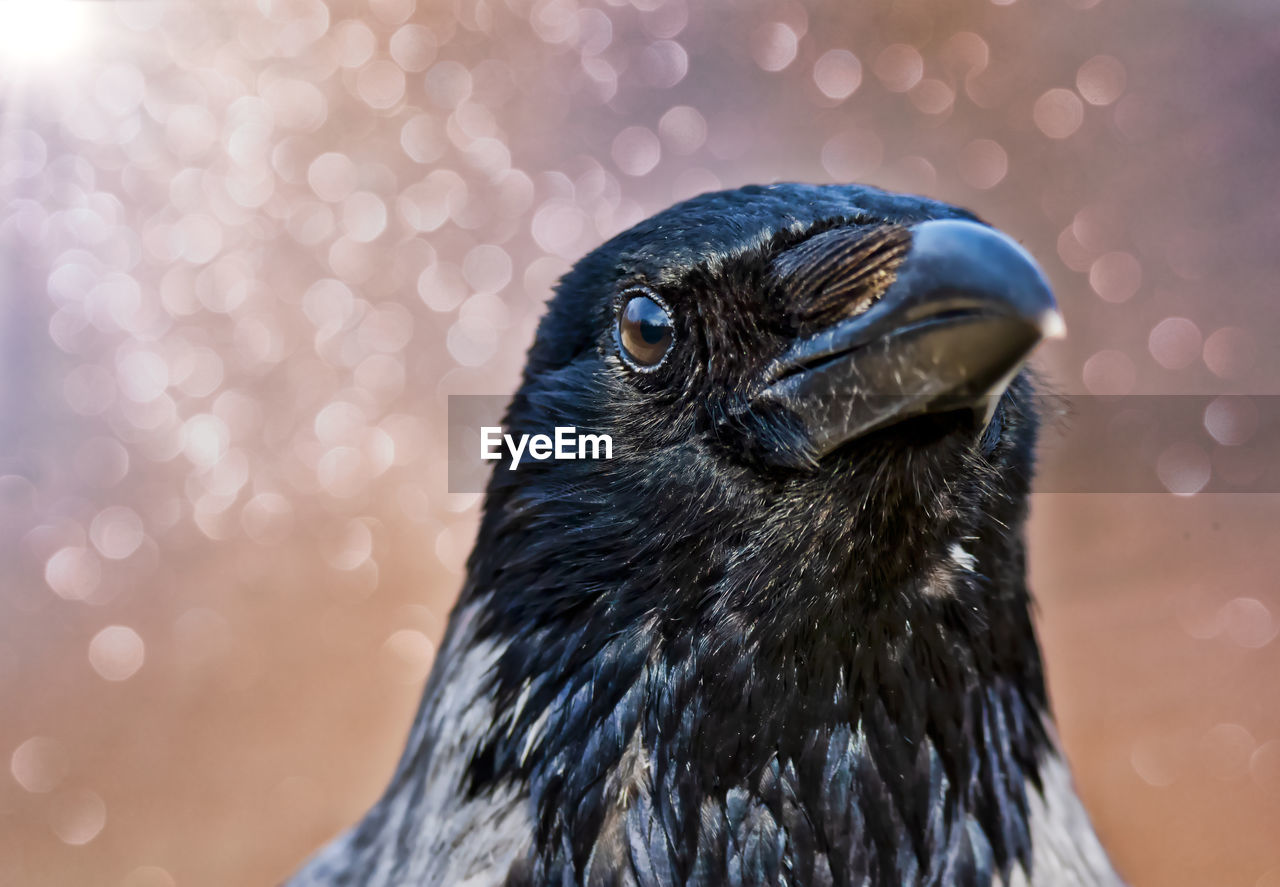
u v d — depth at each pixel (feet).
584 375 6.95
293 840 10.63
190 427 14.03
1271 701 11.35
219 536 13.61
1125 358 14.29
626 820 6.92
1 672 12.12
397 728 11.74
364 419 13.99
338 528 13.51
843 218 6.90
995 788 6.95
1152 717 11.16
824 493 6.89
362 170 14.69
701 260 6.91
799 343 6.88
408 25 15.40
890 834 6.92
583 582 6.93
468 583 7.02
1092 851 7.02
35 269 14.39
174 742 11.56
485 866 6.94
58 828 10.63
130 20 14.67
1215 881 9.81
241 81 14.88
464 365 14.21
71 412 14.21
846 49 16.44
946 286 6.83
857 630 6.91
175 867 10.39
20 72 14.33
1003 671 6.95
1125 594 12.34
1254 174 15.80
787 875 6.92
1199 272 15.15
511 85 15.19
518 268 14.28
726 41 15.85
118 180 14.61
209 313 14.43
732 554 6.91
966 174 15.75
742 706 6.91
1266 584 12.52
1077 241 15.34
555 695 6.93
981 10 16.76
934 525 6.89
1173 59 16.83
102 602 12.59
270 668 12.25
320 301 14.33
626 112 15.38
